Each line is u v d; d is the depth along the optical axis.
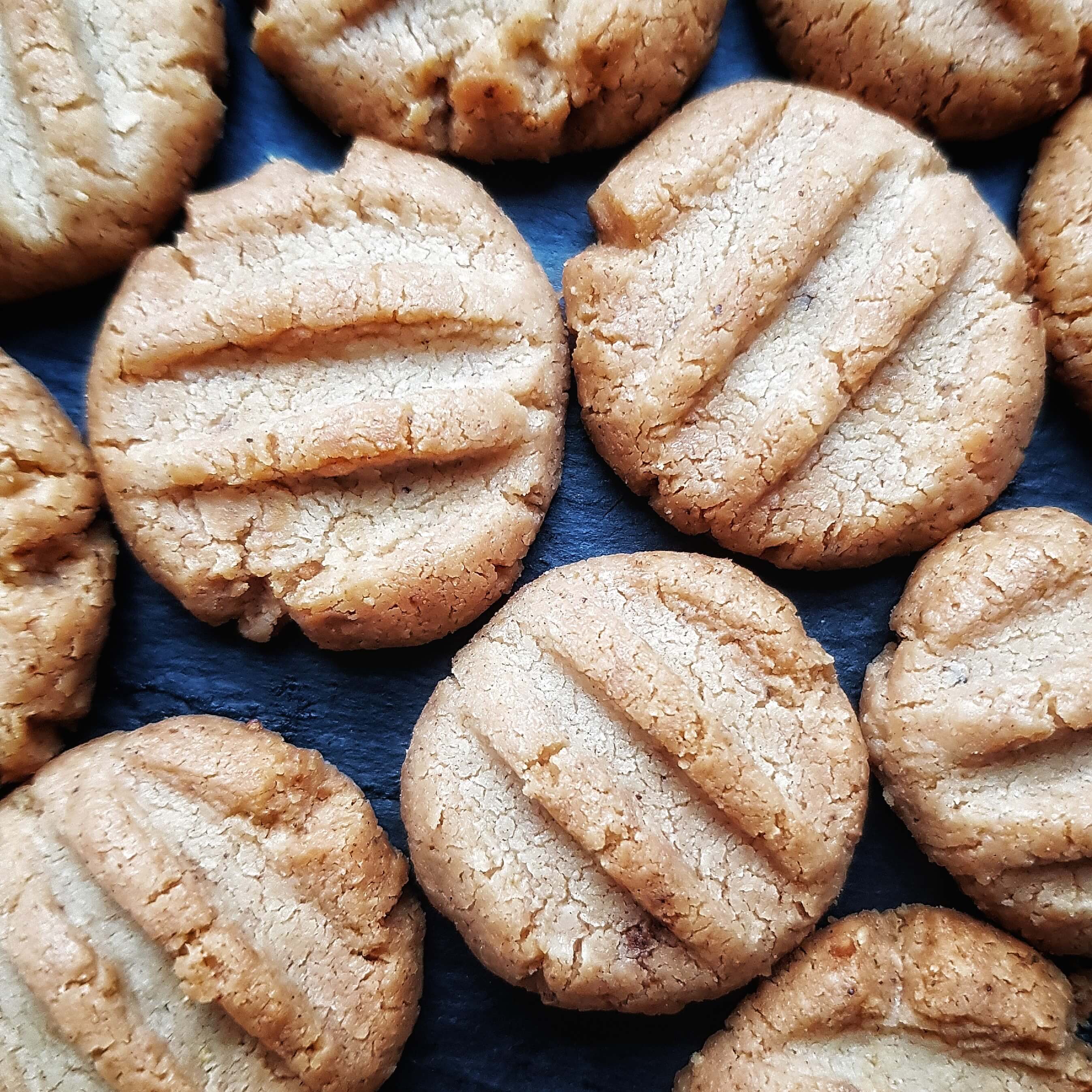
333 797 0.11
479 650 0.11
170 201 0.12
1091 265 0.12
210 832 0.11
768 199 0.12
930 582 0.12
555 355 0.12
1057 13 0.11
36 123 0.11
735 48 0.13
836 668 0.12
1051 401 0.13
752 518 0.12
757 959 0.11
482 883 0.11
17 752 0.11
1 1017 0.10
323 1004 0.11
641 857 0.10
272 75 0.12
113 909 0.10
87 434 0.12
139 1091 0.10
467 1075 0.12
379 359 0.12
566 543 0.12
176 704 0.12
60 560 0.11
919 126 0.12
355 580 0.11
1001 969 0.11
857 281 0.12
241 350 0.11
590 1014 0.12
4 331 0.12
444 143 0.12
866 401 0.12
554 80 0.12
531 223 0.13
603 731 0.11
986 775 0.11
